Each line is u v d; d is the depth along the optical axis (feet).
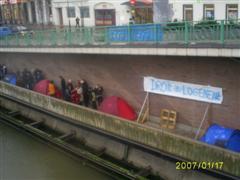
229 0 79.92
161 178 43.98
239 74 41.37
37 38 64.18
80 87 58.95
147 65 50.65
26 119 66.39
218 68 42.98
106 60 56.34
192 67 45.47
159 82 49.67
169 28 42.68
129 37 47.42
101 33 51.11
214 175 38.55
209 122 45.52
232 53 37.68
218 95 43.80
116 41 49.24
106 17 101.65
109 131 49.11
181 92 47.52
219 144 40.27
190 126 47.91
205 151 38.99
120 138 47.50
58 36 59.11
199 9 83.61
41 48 62.75
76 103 59.11
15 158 53.06
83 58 60.34
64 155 52.42
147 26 44.93
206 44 39.52
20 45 68.59
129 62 53.01
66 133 56.85
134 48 46.65
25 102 65.41
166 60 48.03
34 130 58.18
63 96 63.93
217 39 38.60
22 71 75.97
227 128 42.52
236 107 42.63
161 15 51.47
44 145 56.29
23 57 75.51
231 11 80.53
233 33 37.42
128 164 47.39
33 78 70.90
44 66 70.13
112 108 51.37
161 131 42.91
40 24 117.08
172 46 42.52
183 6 85.40
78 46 54.75
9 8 134.10
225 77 42.65
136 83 53.01
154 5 51.70
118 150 49.06
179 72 47.03
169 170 43.16
